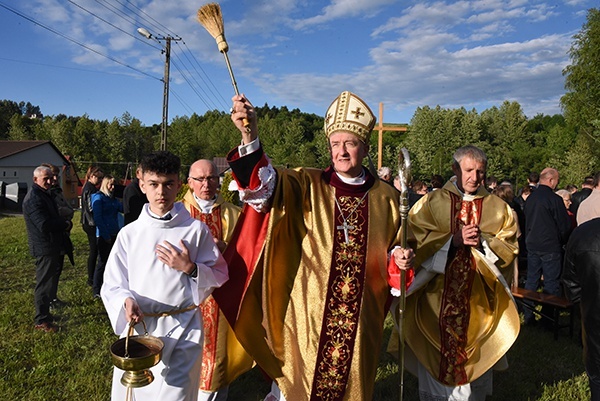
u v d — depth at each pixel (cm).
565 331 631
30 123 8375
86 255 1048
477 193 394
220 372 368
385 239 298
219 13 259
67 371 448
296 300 287
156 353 242
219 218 413
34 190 548
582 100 3625
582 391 429
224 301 299
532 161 5778
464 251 380
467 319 380
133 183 684
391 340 383
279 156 6338
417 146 5625
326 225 288
